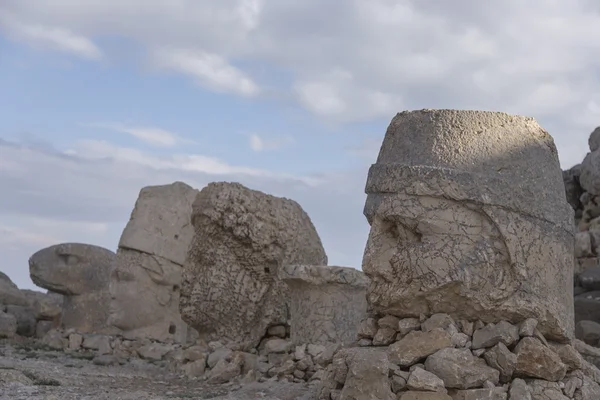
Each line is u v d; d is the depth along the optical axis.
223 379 9.77
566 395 6.76
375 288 7.16
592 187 14.48
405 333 7.00
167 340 14.41
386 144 7.38
